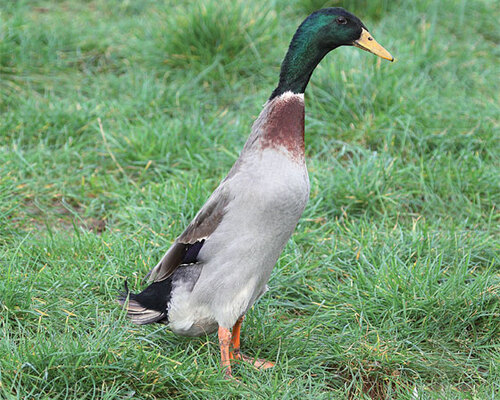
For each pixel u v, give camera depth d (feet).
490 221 33.83
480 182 36.76
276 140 22.82
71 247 30.73
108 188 36.99
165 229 32.30
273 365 24.81
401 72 44.50
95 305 27.22
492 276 28.89
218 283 23.22
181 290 24.00
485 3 52.85
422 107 41.50
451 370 25.53
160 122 40.29
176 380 22.94
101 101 43.04
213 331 25.22
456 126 40.52
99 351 22.80
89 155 38.88
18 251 29.91
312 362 25.53
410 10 52.24
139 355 23.06
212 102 44.29
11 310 25.73
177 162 38.40
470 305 27.32
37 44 46.60
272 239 22.99
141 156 38.27
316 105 42.34
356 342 26.17
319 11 23.94
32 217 34.47
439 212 35.65
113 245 30.73
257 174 22.58
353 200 34.99
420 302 27.53
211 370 23.39
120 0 54.13
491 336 26.96
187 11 47.73
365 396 23.98
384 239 31.99
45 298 27.09
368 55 44.47
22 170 36.63
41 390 21.99
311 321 27.53
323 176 36.19
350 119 41.57
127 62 46.98
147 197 34.73
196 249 23.54
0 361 22.63
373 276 29.50
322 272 30.60
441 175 36.94
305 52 23.49
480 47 49.62
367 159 37.32
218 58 45.65
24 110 41.32
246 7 47.60
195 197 33.81
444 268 30.94
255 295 24.40
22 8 50.96
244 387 23.26
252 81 45.75
